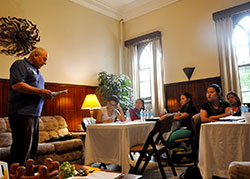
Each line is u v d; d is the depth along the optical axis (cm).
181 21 536
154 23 587
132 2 604
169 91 540
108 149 251
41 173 96
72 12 530
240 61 453
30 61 237
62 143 336
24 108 214
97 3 584
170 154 283
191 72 505
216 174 199
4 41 396
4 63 396
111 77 546
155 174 290
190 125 337
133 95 600
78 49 532
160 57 556
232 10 452
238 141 192
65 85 490
